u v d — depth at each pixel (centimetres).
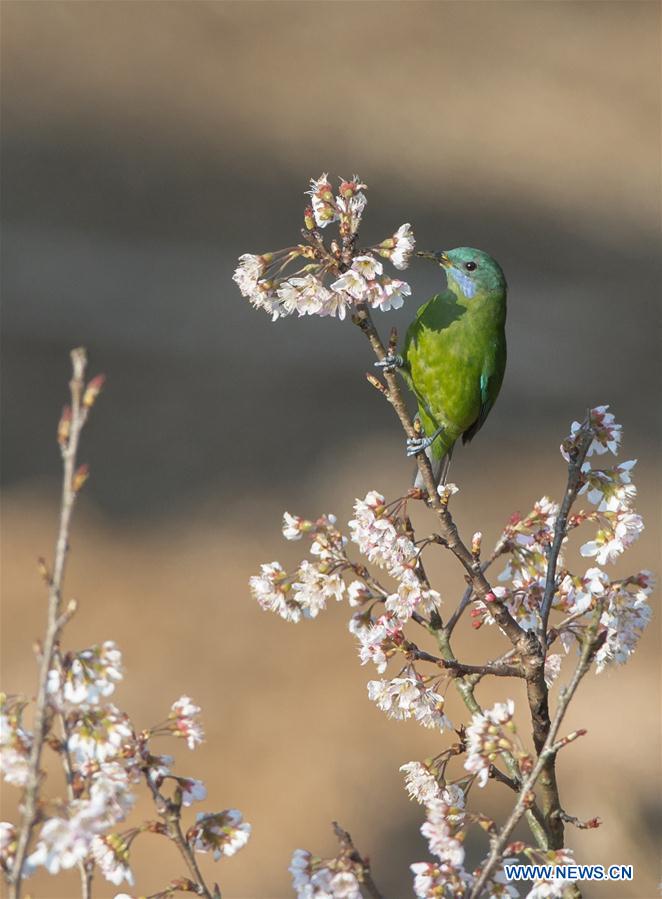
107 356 2100
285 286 395
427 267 2734
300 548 1655
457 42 3847
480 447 2034
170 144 2953
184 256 2572
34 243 2477
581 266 2973
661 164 3491
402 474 1875
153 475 1769
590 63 3944
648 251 3141
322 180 399
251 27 3575
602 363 2481
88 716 286
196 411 1980
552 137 3512
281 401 2030
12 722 286
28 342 2094
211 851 318
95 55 3191
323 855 1066
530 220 3130
